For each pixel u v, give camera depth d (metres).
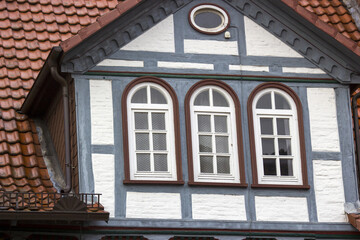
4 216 18.92
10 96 21.84
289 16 21.50
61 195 19.41
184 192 20.36
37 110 21.80
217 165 20.67
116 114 20.48
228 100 21.06
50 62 20.22
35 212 18.98
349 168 21.19
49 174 20.75
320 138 21.23
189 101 20.86
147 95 20.75
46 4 23.61
